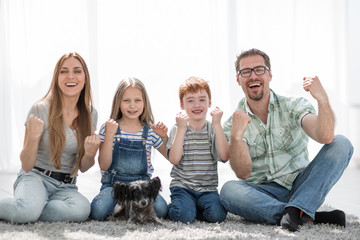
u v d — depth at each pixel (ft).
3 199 7.39
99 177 14.05
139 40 15.58
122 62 15.44
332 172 7.36
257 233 6.96
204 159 8.60
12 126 14.88
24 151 7.47
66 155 8.07
